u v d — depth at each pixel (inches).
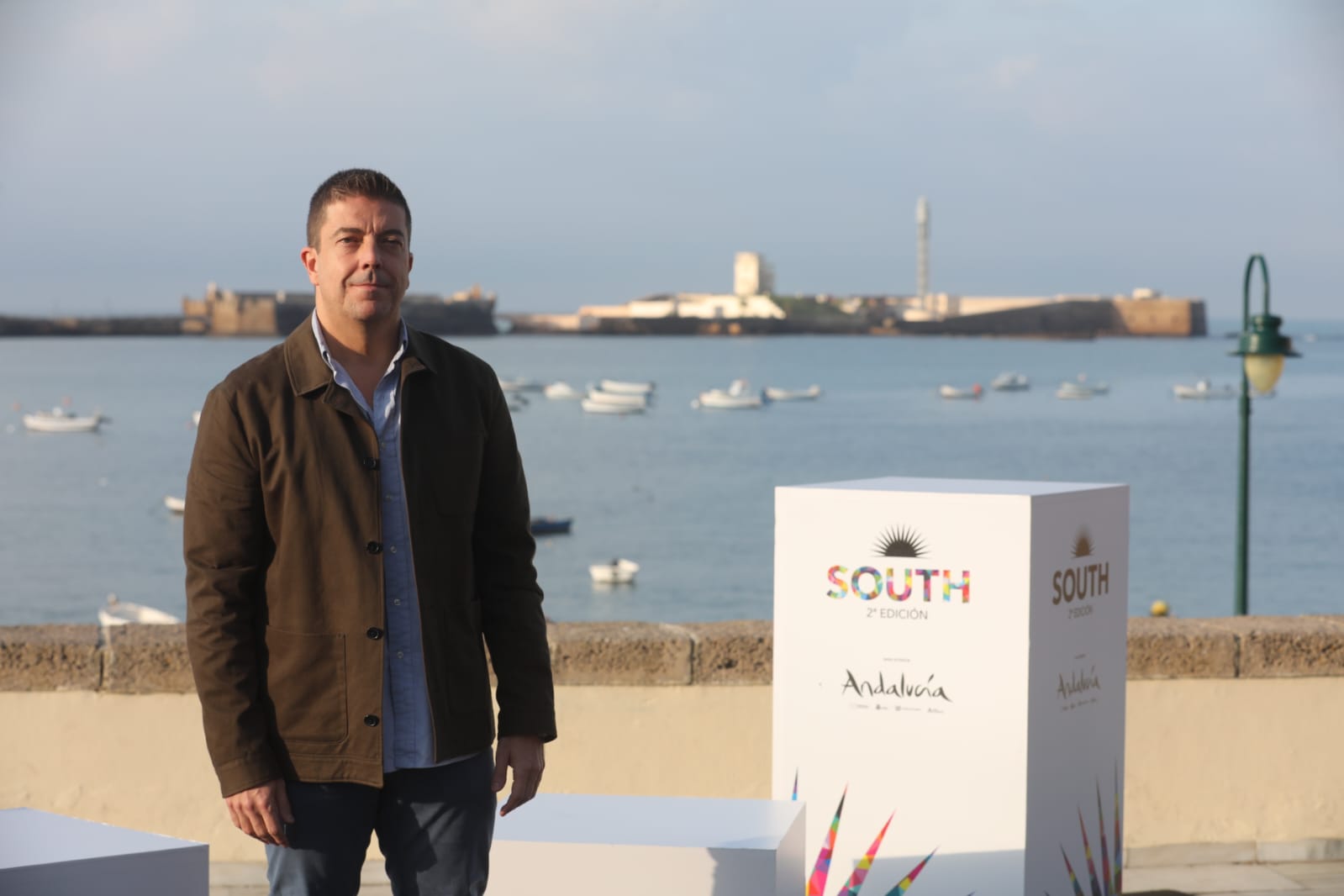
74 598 2519.7
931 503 123.4
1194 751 175.8
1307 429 5305.1
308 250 97.0
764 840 116.7
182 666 168.9
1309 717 176.7
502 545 101.6
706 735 173.8
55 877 94.9
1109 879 133.1
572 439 4766.2
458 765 96.1
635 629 178.4
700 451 4419.3
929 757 124.3
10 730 167.8
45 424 5260.8
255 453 92.5
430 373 96.8
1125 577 134.8
